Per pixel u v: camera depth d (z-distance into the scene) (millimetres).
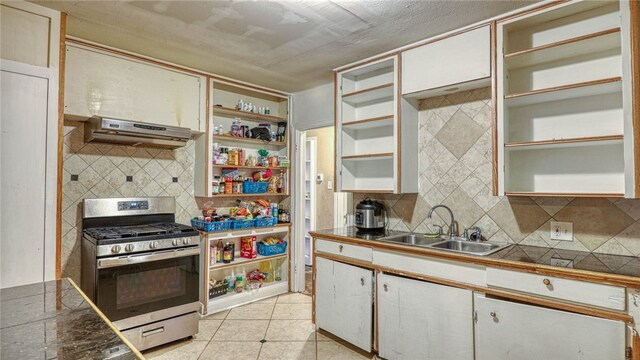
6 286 1789
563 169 2041
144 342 2381
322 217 4871
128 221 2809
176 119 2939
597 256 1834
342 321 2523
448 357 1939
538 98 2023
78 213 2631
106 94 2547
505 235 2271
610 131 1876
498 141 2066
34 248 1880
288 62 2930
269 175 3818
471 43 2195
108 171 2793
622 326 1411
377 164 3014
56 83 1967
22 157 1851
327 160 4809
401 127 2580
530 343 1637
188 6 1994
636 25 1611
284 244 3844
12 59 1836
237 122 3568
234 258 3539
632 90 1609
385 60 2682
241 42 2504
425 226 2695
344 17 2119
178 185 3207
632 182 1609
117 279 2266
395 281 2201
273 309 3303
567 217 2033
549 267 1602
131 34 2375
